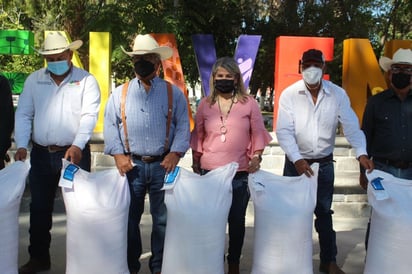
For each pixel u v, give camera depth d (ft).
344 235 16.78
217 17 37.63
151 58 11.37
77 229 10.39
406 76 11.89
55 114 11.76
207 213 10.27
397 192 10.75
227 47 40.68
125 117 11.39
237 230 12.01
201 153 12.00
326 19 43.68
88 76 12.10
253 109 11.73
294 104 12.18
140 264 12.62
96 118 11.91
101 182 10.75
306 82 11.78
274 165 20.59
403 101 12.29
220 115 11.63
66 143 11.89
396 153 12.26
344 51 22.71
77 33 40.32
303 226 10.71
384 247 10.67
